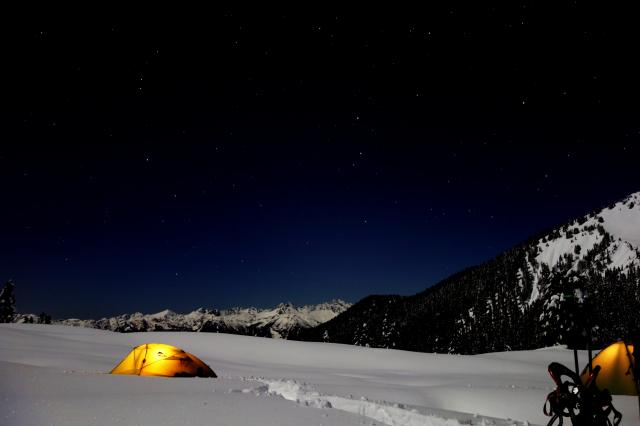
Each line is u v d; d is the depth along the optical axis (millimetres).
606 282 168125
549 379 22984
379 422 6055
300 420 5730
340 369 28984
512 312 189125
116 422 5148
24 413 5352
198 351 33625
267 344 37500
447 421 5891
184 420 5426
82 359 21141
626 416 10727
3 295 91000
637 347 7051
